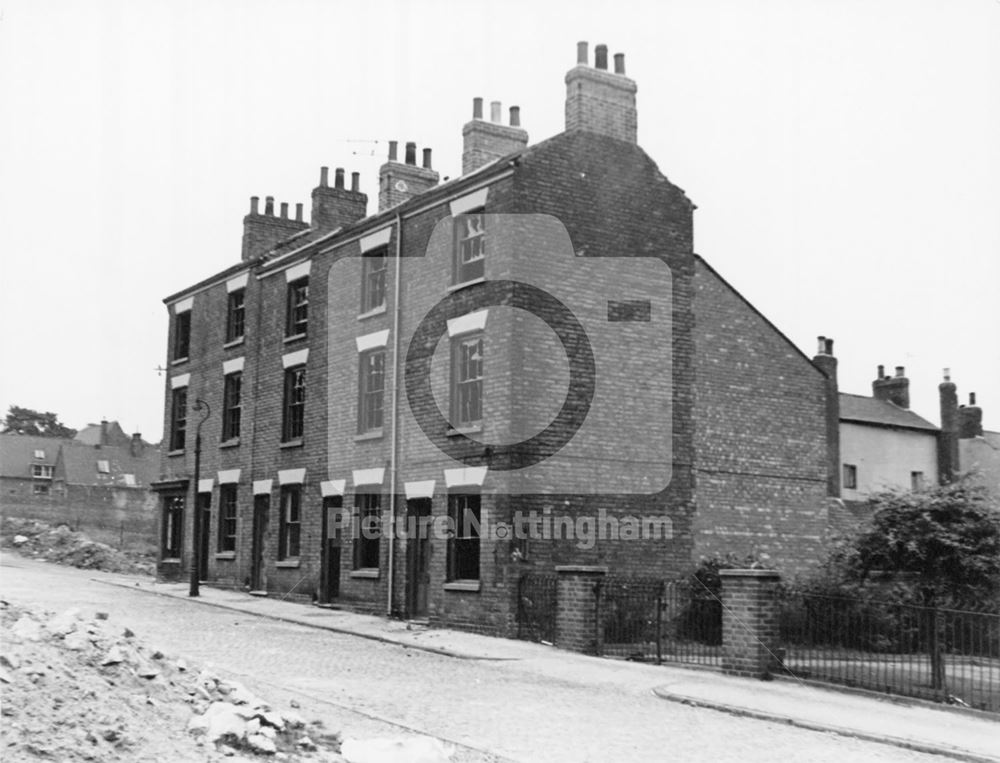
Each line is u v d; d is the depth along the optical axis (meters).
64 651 9.77
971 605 15.54
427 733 11.01
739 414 24.91
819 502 25.94
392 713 12.05
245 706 9.87
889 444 36.25
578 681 15.04
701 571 21.94
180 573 32.47
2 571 32.09
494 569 19.98
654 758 10.50
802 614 17.58
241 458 30.00
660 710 13.14
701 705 13.52
